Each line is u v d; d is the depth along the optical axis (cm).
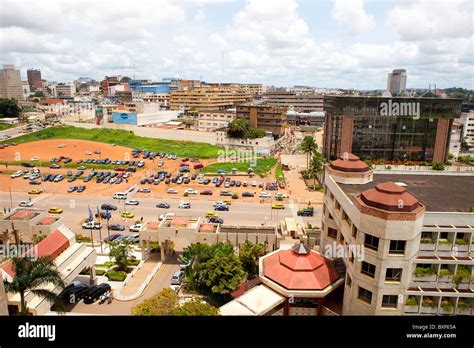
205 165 14762
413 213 3947
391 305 4244
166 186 12294
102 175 13175
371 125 12425
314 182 12875
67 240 6088
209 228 7400
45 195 11375
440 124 12269
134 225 8825
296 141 19862
